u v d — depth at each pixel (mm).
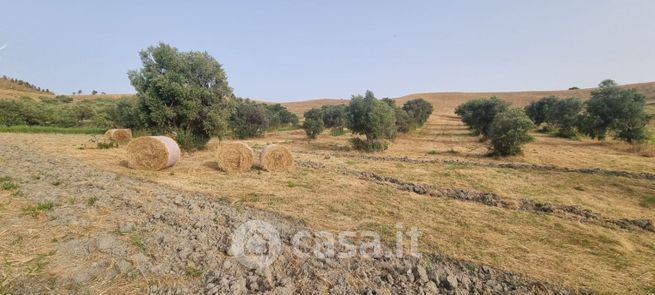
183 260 3646
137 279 3189
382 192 7793
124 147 15102
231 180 8656
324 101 91062
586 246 4867
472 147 19734
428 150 18062
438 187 8625
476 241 4902
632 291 3619
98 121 31500
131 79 14352
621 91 20844
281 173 10016
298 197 7039
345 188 8078
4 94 63125
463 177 9867
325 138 26750
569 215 6512
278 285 3320
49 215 4621
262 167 10586
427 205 6766
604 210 6816
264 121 28328
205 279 3326
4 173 7605
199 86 14781
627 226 5934
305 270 3631
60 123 33188
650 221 6039
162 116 13648
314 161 12961
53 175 7613
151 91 13727
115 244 3861
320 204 6562
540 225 5738
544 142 22219
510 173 10586
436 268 3971
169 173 9328
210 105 15047
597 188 8609
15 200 5266
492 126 15719
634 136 19609
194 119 14898
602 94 21750
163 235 4199
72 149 13531
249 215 5629
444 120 53906
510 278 3850
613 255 4574
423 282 3613
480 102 24719
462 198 7754
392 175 10102
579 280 3834
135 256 3566
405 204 6785
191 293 3057
